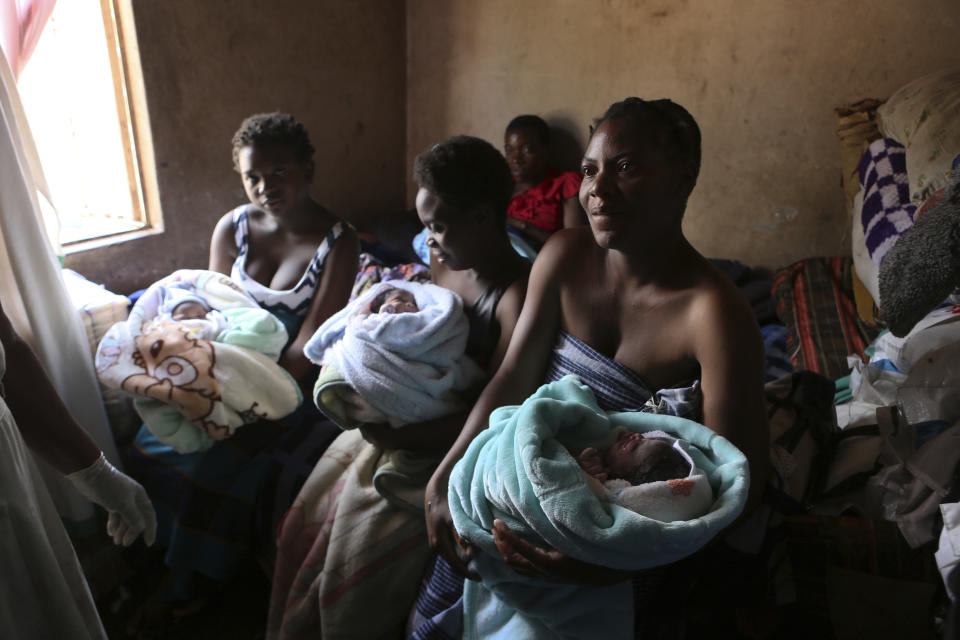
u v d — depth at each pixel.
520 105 3.53
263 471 1.81
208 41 2.70
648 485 1.01
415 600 1.48
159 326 1.82
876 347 1.99
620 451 1.09
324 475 1.63
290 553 1.60
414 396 1.45
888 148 2.40
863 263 2.41
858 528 1.29
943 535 1.12
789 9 2.89
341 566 1.46
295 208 2.00
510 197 1.57
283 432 1.85
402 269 2.90
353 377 1.46
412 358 1.48
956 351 1.41
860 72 2.86
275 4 2.94
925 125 2.20
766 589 1.29
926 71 2.76
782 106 3.02
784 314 2.70
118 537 1.33
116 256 2.54
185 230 2.78
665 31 3.12
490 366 1.52
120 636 1.82
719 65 3.07
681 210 1.23
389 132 3.73
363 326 1.50
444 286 1.71
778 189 3.13
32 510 1.11
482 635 1.24
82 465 1.23
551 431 1.11
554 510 0.98
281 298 1.99
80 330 1.80
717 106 3.13
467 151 1.46
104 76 2.54
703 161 3.24
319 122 3.29
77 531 1.81
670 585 1.26
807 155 3.03
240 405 1.74
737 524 1.20
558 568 1.04
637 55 3.21
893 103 2.48
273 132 1.87
